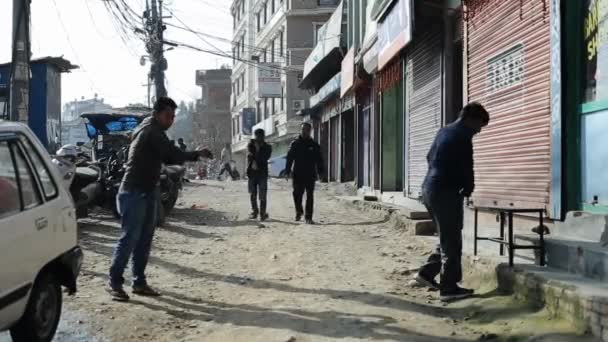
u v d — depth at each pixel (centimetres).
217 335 555
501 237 711
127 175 667
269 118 4734
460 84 1120
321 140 3097
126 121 1827
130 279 768
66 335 551
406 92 1417
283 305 648
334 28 2411
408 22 1131
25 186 496
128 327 574
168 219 1354
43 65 2059
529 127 764
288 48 4228
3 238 438
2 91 1894
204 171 4506
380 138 1661
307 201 1308
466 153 649
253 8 5534
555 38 685
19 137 513
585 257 560
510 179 814
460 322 581
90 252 926
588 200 648
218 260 895
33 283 479
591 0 650
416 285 721
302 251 955
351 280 764
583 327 480
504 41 845
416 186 1331
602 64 624
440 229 656
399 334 545
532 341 487
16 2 1084
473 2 956
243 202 1792
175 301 668
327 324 579
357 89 1972
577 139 669
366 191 1858
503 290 637
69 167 1055
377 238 1080
